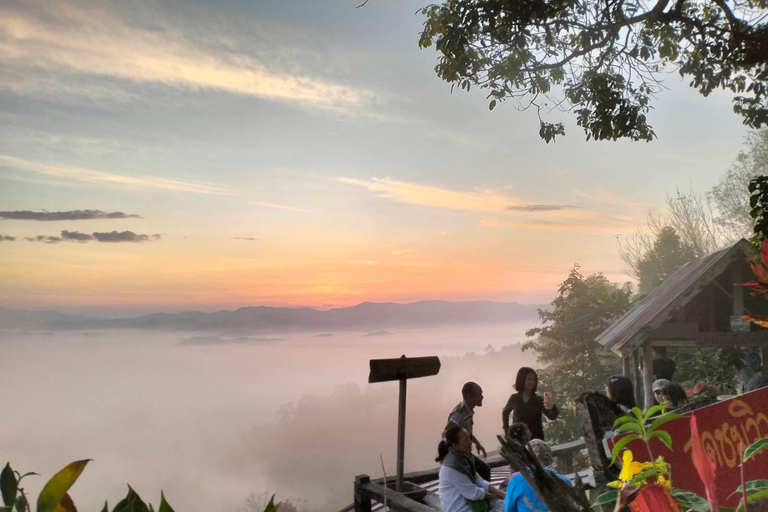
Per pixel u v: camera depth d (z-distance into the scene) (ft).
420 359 22.41
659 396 19.36
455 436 19.22
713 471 3.10
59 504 2.90
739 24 32.58
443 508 18.98
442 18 34.01
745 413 7.32
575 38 35.17
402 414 21.86
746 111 36.55
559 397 99.81
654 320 35.01
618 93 35.83
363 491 21.83
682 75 36.40
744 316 4.45
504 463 29.89
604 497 4.26
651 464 4.35
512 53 34.50
